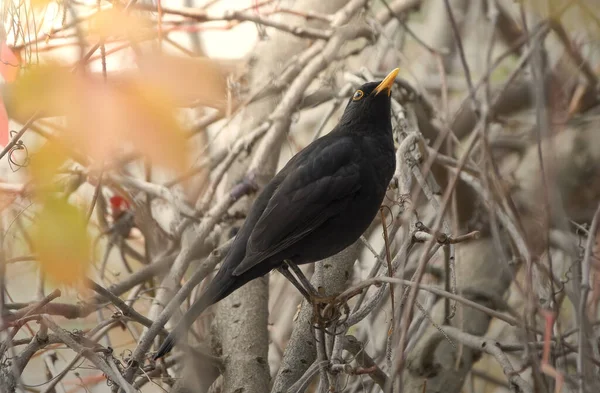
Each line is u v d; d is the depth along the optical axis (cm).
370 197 967
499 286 1212
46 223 491
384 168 981
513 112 1334
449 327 1013
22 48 819
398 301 722
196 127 1191
